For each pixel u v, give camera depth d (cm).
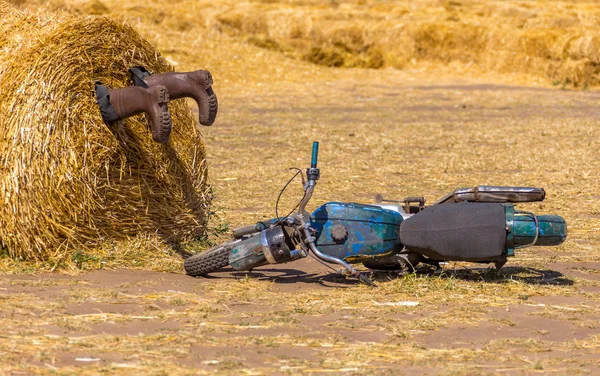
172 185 2511
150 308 1897
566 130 5975
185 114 2603
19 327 1700
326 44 11194
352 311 1928
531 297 2100
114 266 2309
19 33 2416
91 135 2322
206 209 2716
